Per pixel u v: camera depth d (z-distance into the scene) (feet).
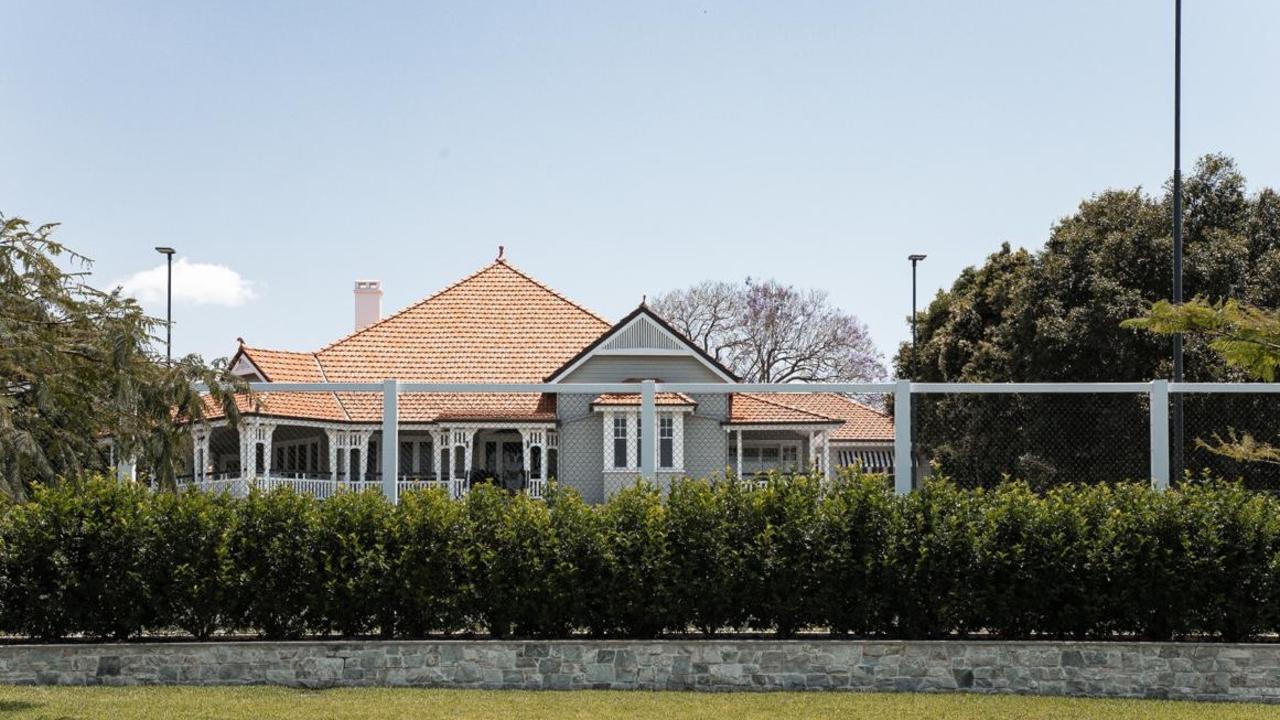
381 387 38.29
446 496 38.22
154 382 30.66
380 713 31.30
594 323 116.47
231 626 37.40
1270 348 34.83
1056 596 36.58
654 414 38.70
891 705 32.81
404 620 37.35
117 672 35.29
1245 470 63.31
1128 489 37.78
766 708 32.32
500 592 36.86
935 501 37.35
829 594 36.68
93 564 36.68
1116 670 34.78
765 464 100.53
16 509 36.40
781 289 190.19
